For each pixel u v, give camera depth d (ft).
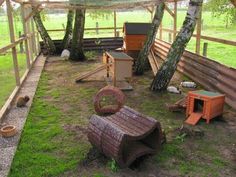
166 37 39.75
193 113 16.38
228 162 12.00
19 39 24.82
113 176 10.89
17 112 17.61
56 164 11.68
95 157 12.09
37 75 27.99
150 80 26.09
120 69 22.22
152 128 11.56
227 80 19.29
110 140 11.11
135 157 11.25
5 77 26.03
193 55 25.18
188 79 25.95
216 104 15.94
